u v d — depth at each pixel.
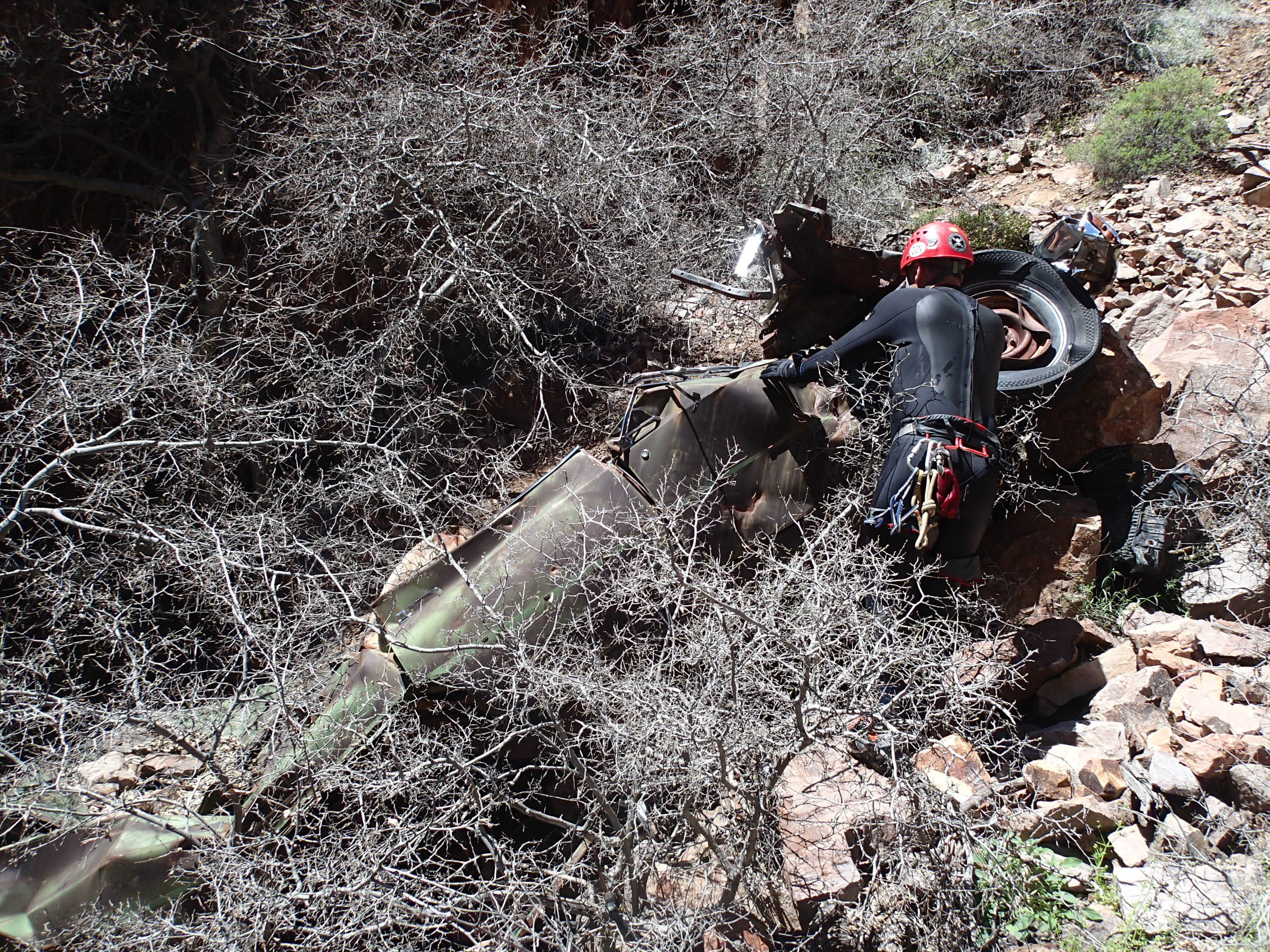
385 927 2.36
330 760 2.56
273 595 2.75
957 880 2.26
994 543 3.53
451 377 4.80
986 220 5.47
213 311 4.46
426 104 4.35
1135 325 4.81
